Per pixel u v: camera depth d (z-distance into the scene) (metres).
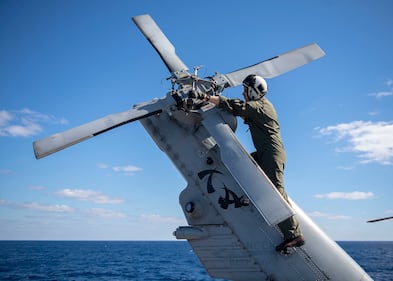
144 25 6.91
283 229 5.45
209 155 6.09
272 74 6.61
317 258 5.53
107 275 32.97
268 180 5.00
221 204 5.91
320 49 6.94
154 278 30.77
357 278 5.46
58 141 5.11
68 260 55.75
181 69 6.46
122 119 5.48
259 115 5.64
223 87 6.24
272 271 5.59
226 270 5.78
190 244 5.97
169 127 6.42
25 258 59.88
